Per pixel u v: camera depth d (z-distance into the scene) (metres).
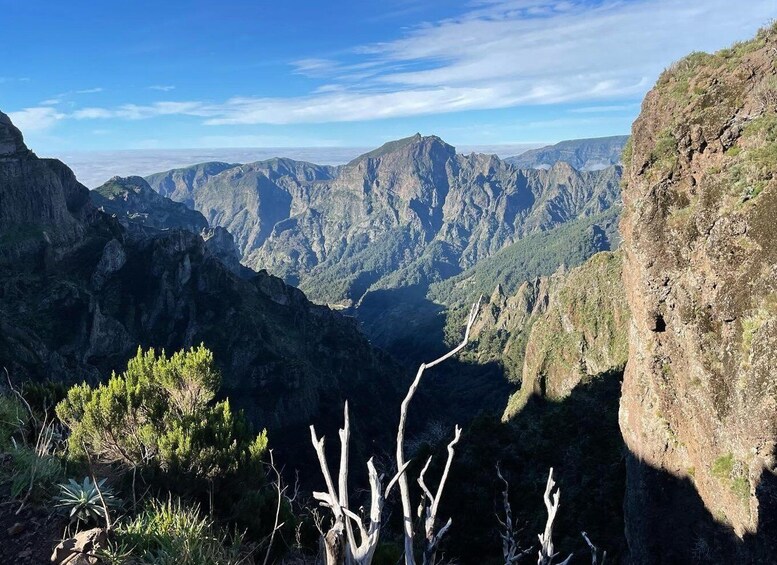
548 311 126.12
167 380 12.89
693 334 22.88
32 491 6.68
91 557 5.37
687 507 24.23
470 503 42.06
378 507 2.83
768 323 18.38
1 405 10.09
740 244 20.78
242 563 7.14
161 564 5.62
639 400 28.14
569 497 40.25
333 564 2.72
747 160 22.23
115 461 10.84
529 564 31.78
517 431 56.41
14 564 5.46
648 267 25.61
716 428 21.45
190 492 9.67
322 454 2.91
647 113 29.62
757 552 18.00
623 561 31.31
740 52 26.30
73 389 12.57
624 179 32.94
